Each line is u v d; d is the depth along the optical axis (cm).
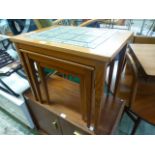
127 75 110
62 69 57
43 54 56
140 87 99
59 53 50
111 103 84
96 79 48
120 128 122
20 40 58
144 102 88
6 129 127
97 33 62
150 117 80
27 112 103
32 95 91
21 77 103
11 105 112
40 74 70
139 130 120
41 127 116
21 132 123
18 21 101
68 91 93
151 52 92
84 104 63
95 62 44
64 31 68
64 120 78
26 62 67
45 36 60
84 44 49
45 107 83
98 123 67
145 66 75
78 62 48
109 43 50
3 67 108
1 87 98
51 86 97
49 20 90
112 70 79
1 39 113
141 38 125
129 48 102
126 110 99
